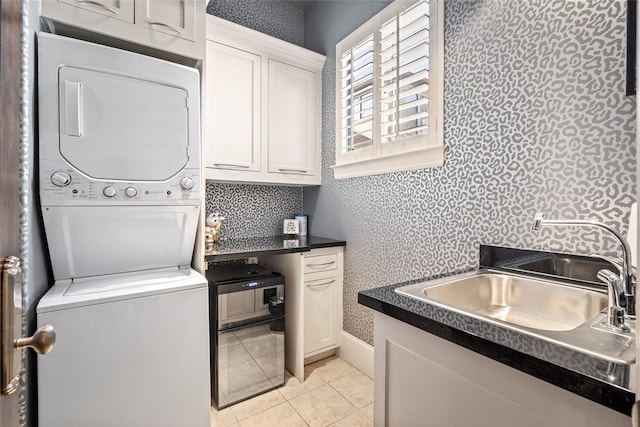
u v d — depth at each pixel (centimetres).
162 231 156
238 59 219
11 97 58
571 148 117
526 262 129
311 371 221
